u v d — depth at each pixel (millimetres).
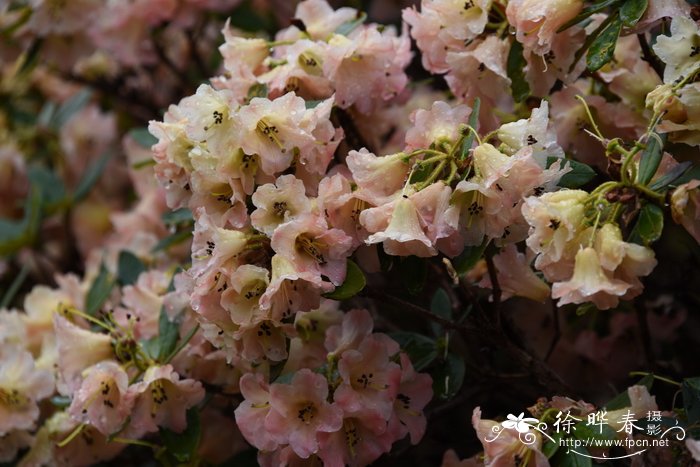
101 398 1049
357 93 1061
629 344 1177
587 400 1137
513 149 966
